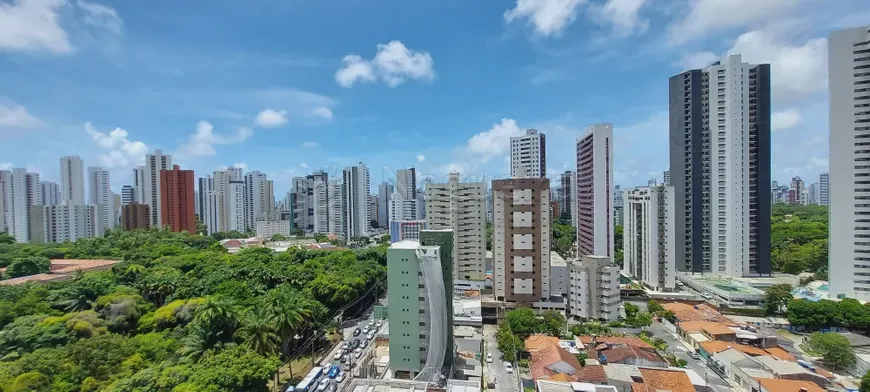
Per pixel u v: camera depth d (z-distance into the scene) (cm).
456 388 5928
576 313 11262
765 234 13800
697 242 14200
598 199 14238
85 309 8644
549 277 11656
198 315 7356
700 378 7238
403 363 7644
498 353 9262
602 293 10888
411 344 7612
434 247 7562
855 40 10606
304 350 9181
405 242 8306
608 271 10838
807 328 9819
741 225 13775
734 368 7550
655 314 11031
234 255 14075
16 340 6988
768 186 13762
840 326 9538
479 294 12362
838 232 10838
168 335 7731
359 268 12862
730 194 13762
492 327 11200
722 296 11694
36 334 7050
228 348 6738
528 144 19025
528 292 11612
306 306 8781
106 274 10481
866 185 10519
